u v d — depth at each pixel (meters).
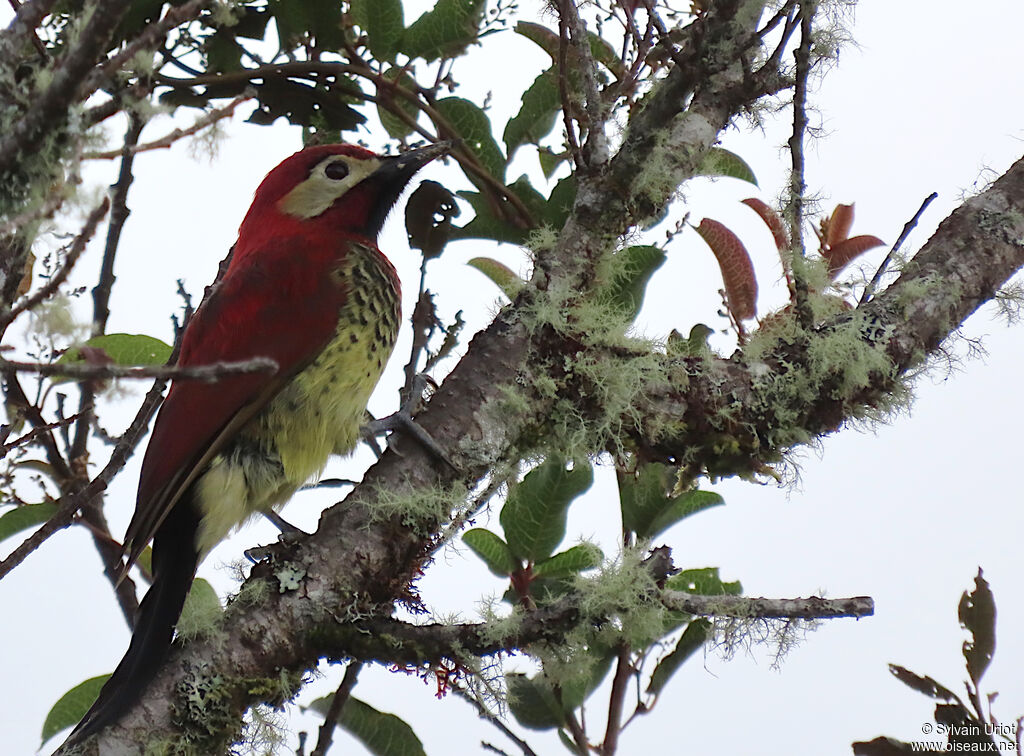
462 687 6.93
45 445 8.43
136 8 8.56
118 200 5.46
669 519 8.53
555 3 7.98
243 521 8.95
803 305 7.89
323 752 7.20
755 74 8.12
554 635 6.87
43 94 5.01
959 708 7.19
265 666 6.78
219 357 9.00
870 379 7.88
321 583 7.00
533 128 9.77
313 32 9.39
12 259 5.29
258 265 9.46
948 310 8.07
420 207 9.52
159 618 6.85
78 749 6.30
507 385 7.62
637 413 7.72
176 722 6.51
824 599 6.74
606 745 7.88
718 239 8.80
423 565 7.35
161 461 8.44
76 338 5.15
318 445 9.11
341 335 9.27
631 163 7.97
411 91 9.69
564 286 7.78
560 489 8.53
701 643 8.17
